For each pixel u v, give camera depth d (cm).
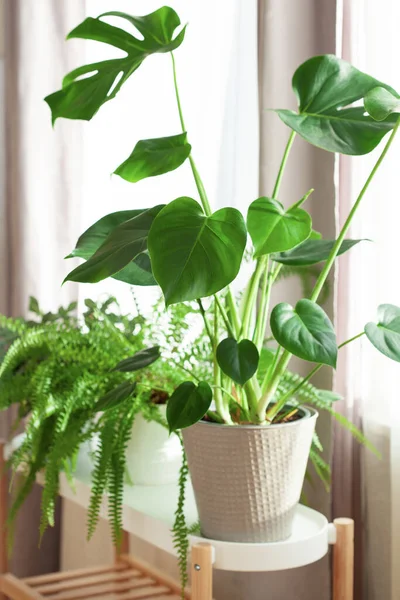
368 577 161
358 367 163
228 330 114
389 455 157
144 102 201
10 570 202
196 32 198
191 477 118
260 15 172
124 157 202
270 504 114
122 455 135
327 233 160
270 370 118
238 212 97
